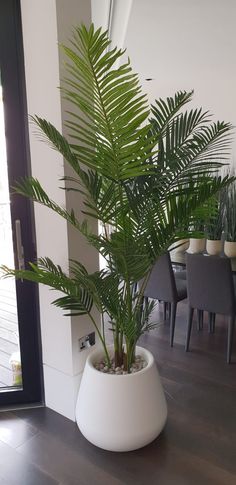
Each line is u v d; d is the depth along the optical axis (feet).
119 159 4.40
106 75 3.78
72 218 5.32
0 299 12.48
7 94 6.57
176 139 5.61
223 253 11.43
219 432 6.78
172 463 6.06
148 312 6.94
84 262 6.88
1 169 6.94
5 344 10.07
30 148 6.68
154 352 10.00
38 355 7.61
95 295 5.80
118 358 6.43
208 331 11.35
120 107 3.97
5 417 7.35
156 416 6.07
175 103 5.75
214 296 9.37
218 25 9.25
